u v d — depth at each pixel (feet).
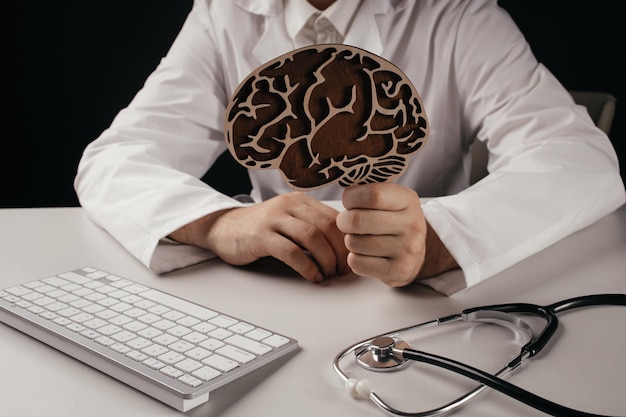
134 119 4.08
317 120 1.90
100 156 3.57
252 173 4.77
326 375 1.72
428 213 2.48
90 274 2.45
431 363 1.68
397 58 4.25
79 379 1.72
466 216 2.52
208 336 1.88
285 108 1.87
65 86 9.34
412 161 4.44
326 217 2.65
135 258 2.80
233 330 1.93
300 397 1.61
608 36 8.20
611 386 1.62
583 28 8.28
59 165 9.62
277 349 1.82
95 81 9.34
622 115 8.38
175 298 2.18
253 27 4.37
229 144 1.88
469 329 2.01
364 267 2.27
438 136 4.36
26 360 1.83
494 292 2.35
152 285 2.47
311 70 1.83
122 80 9.35
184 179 3.18
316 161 1.98
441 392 1.62
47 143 9.53
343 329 2.04
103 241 3.04
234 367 1.69
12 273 2.60
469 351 1.85
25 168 9.57
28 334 2.00
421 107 1.94
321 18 4.07
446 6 4.17
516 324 2.03
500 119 3.76
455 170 4.61
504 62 3.97
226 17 4.40
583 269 2.55
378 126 1.94
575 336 1.92
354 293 2.37
